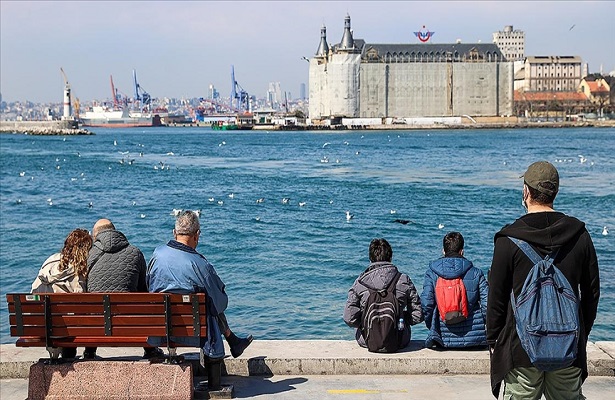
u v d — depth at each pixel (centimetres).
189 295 904
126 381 948
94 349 1021
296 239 3956
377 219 4866
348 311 1110
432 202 5991
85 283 1002
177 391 948
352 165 10494
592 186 7088
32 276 3022
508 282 643
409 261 3281
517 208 5538
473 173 8850
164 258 945
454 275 1097
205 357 976
